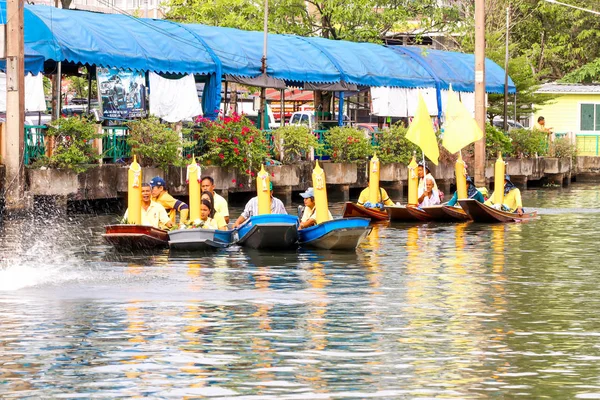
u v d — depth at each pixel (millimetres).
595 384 15570
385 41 75312
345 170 56625
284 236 31188
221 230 31469
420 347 17844
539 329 19469
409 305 21969
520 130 73375
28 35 42594
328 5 68062
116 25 47500
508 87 74562
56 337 18375
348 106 69375
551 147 76625
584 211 48969
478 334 18969
